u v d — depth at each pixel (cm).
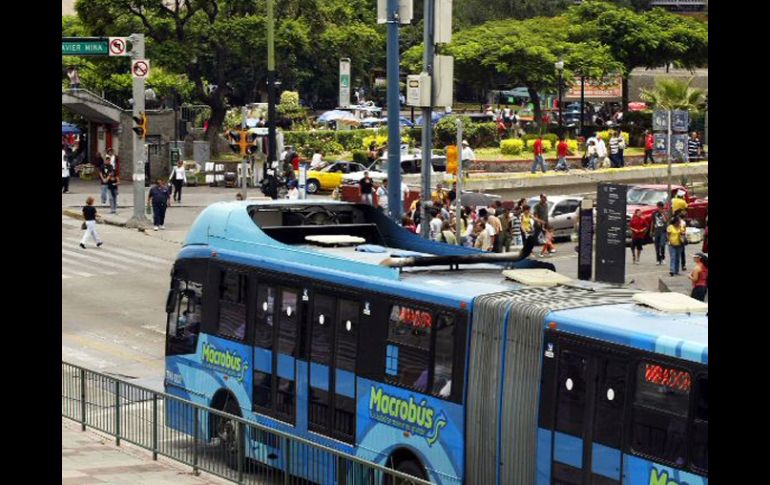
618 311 2162
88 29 9500
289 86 12725
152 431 2806
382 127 10612
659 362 1984
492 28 10438
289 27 10050
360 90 13475
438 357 2359
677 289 5122
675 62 10919
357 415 2534
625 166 8706
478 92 13412
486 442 2264
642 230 5997
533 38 10094
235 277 2878
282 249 2773
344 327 2572
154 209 6712
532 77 9844
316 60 11681
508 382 2227
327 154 9812
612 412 2055
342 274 2578
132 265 5681
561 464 2138
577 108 11531
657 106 9612
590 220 4850
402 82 12700
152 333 4412
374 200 6369
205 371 2964
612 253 4753
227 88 11144
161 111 9144
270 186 6594
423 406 2384
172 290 3077
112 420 2964
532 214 6238
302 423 2672
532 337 2188
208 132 9812
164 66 9544
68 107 9188
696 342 1947
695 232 6669
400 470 2461
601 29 10662
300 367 2677
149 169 9019
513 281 2431
